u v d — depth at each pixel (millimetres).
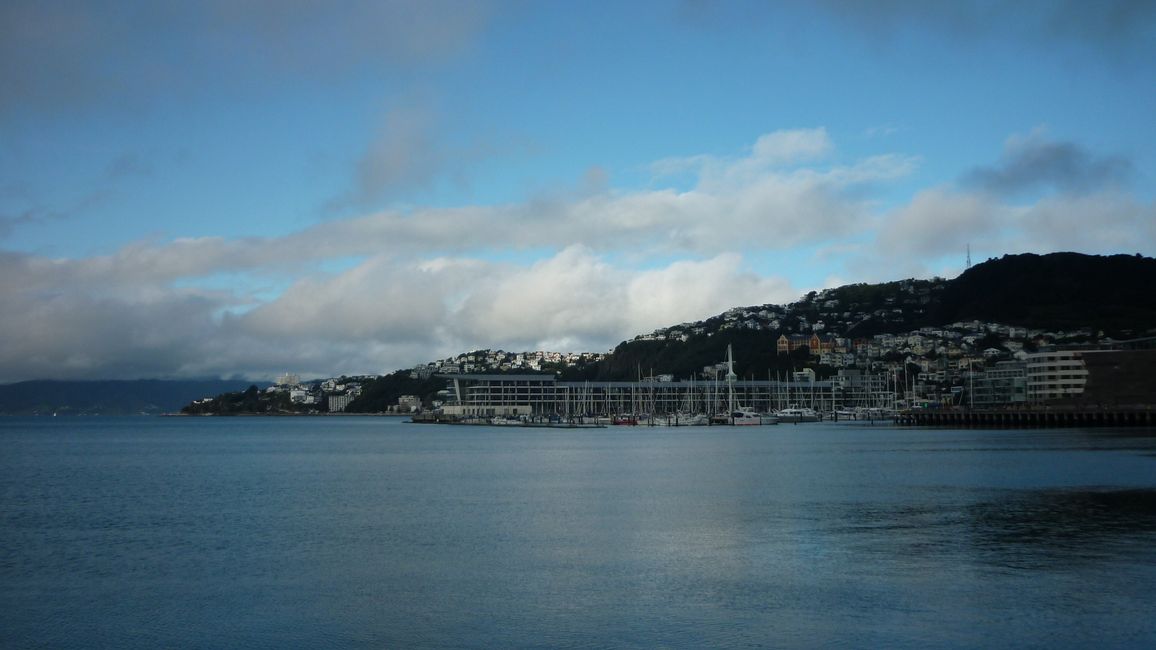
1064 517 51875
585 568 39812
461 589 36031
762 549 43656
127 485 84625
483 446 160000
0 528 54469
